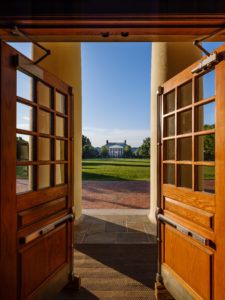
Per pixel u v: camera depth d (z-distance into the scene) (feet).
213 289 5.13
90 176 54.19
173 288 6.58
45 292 6.09
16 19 5.75
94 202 22.58
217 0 5.54
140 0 5.65
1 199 4.61
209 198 5.32
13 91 5.00
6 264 4.73
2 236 4.63
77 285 7.43
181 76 6.60
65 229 7.32
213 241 5.14
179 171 6.75
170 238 6.88
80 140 15.81
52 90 6.89
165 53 13.88
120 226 13.85
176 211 6.68
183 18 5.74
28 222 5.46
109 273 8.46
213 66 5.30
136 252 10.25
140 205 21.01
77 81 15.39
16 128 5.13
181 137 6.57
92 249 10.57
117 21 5.87
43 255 6.04
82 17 5.74
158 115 7.79
